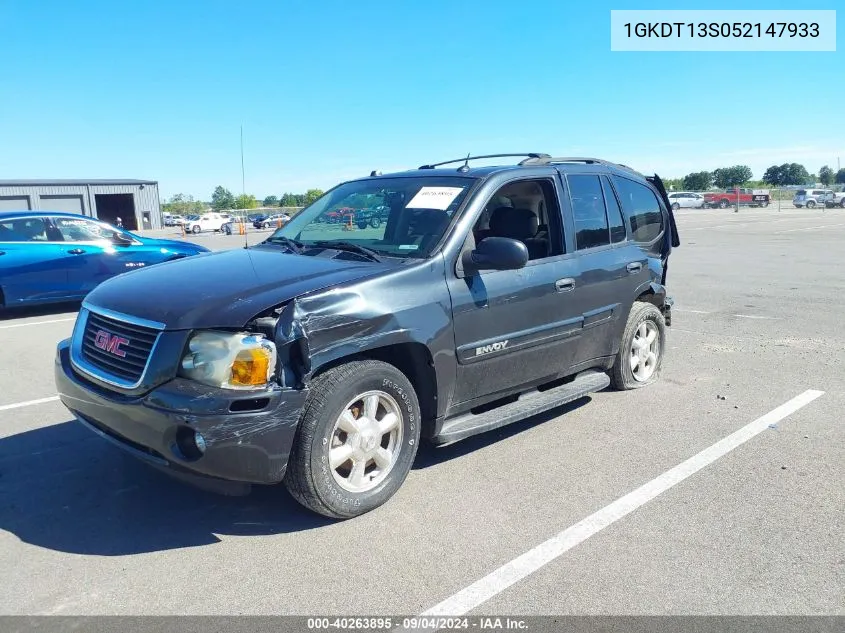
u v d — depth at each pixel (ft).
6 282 31.78
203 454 10.26
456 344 13.10
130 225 171.42
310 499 11.35
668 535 11.43
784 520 11.96
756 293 38.52
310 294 11.18
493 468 14.15
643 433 16.20
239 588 9.89
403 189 15.40
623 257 17.69
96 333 12.12
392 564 10.51
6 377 21.59
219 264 13.51
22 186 151.33
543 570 10.36
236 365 10.41
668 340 26.55
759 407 18.13
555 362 15.78
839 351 24.36
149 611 9.35
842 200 188.55
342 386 11.29
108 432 11.75
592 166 17.80
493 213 15.60
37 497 12.77
